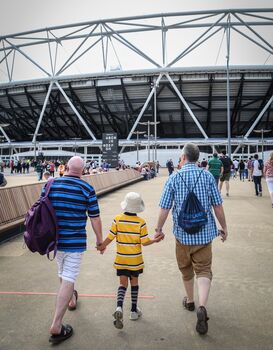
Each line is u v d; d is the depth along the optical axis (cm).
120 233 328
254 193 1669
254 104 6650
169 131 7956
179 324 324
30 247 291
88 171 2331
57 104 7219
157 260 553
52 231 286
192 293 351
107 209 1181
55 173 3591
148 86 6369
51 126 8350
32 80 6681
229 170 1485
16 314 349
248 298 387
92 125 7938
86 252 616
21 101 7338
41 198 299
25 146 7650
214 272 484
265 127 7512
